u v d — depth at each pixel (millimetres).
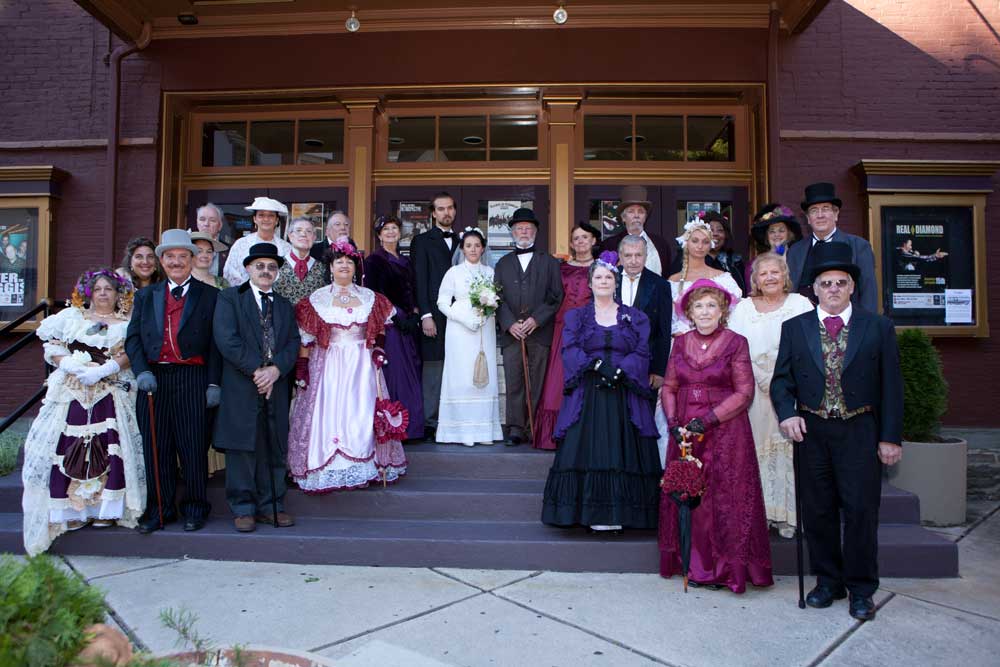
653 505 3979
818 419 3545
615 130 7277
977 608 3531
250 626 3229
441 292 5273
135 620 3285
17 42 7309
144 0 6547
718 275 4680
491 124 7371
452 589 3730
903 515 4500
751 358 4184
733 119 7273
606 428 4023
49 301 6215
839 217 6730
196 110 7406
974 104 6789
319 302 4621
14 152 7227
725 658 2951
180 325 4281
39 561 1603
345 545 4137
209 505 4508
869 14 6852
